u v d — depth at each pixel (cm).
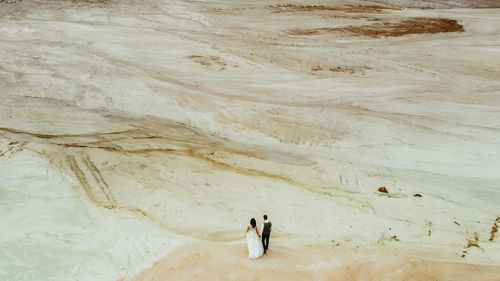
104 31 2873
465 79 2291
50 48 2430
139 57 2433
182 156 1200
